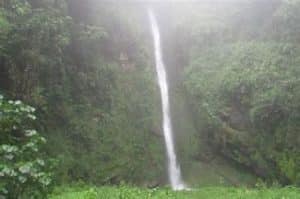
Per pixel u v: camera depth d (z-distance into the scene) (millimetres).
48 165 3744
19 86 15625
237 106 19281
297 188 14141
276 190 13711
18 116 3713
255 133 17906
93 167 17453
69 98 18500
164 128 21953
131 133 20281
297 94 16391
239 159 18812
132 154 19391
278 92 16906
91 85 20047
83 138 18062
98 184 16906
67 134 17641
